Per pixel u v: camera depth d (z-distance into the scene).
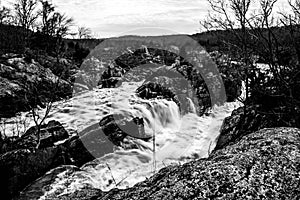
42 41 34.81
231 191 1.93
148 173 9.02
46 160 9.84
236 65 15.88
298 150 2.19
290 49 10.36
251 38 12.38
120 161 9.75
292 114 9.12
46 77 23.28
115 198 2.37
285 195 1.90
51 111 18.53
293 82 9.45
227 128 11.30
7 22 34.94
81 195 2.92
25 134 13.91
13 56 25.52
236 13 13.11
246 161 2.11
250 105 11.77
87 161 10.59
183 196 1.96
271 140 2.31
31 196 6.71
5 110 18.08
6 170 8.97
